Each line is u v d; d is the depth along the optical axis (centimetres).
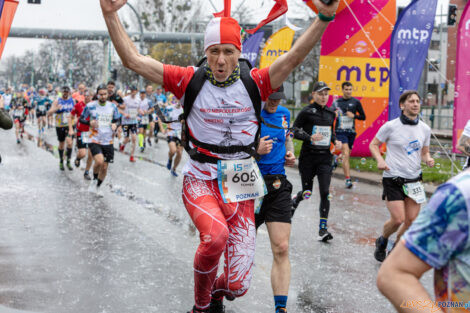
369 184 1126
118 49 317
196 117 334
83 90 1381
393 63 966
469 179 158
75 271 491
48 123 2597
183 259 538
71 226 661
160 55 3466
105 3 304
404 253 163
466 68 875
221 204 342
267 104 423
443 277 166
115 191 920
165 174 1155
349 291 459
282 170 415
